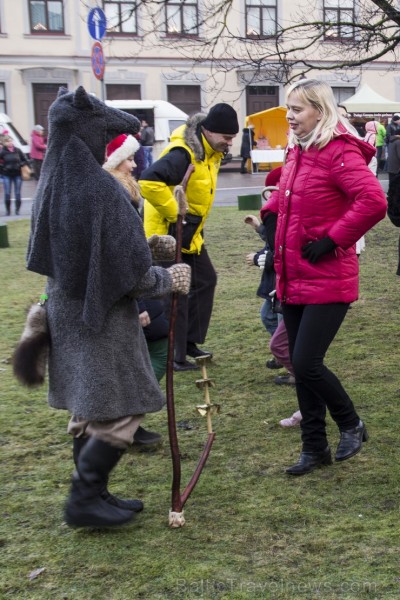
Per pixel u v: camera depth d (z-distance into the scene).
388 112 27.62
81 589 3.08
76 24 34.06
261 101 35.78
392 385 5.38
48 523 3.63
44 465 4.29
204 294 6.04
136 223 3.21
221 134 5.53
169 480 4.04
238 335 6.91
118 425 3.30
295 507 3.69
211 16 10.58
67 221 3.13
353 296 3.89
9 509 3.77
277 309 4.99
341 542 3.35
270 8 29.97
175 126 28.78
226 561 3.23
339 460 4.04
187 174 3.63
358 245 6.79
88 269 3.15
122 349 3.28
